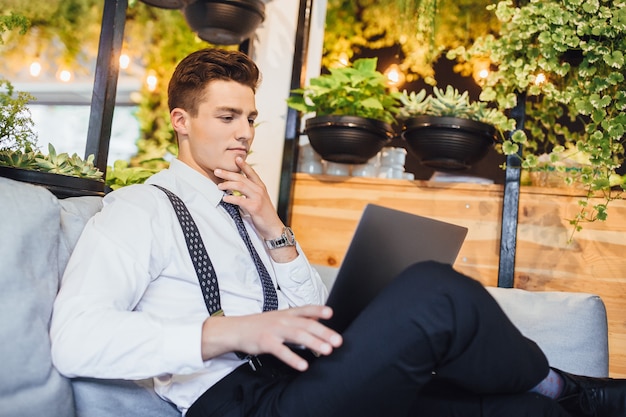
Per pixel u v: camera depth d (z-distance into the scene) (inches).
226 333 46.7
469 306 43.5
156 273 54.9
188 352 46.5
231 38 100.4
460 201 96.7
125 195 56.6
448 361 44.8
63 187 65.9
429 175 110.1
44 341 47.1
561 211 92.3
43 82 139.1
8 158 63.4
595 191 90.4
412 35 112.8
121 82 135.5
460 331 43.3
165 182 61.5
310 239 103.2
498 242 94.6
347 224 101.5
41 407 45.8
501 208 94.9
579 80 90.4
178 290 55.7
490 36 91.8
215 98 61.7
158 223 55.6
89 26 137.6
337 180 102.5
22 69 139.0
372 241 51.1
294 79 103.5
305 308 45.9
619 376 88.2
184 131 63.7
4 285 45.1
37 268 48.3
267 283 60.7
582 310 74.4
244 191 62.9
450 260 57.1
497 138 94.8
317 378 46.1
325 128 94.7
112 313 47.6
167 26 135.0
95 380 50.9
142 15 134.8
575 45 86.0
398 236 52.5
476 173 104.3
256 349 45.6
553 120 96.8
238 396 51.8
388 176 102.3
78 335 46.6
